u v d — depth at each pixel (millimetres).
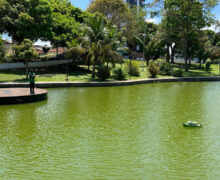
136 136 8922
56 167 6426
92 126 10109
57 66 34156
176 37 43375
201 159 7000
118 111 12898
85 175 6008
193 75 35000
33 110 12945
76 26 32938
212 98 17453
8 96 14438
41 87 21391
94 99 16344
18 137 8703
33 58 23156
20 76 24875
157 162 6773
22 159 6895
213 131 9633
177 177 5934
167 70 34344
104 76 25516
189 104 15086
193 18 38406
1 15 28828
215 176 5996
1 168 6348
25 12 29297
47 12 30031
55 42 33125
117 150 7594
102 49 24906
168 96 18141
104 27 25828
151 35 51969
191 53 46156
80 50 25688
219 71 42156
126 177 5914
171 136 8969
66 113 12336
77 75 28219
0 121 10789
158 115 12141
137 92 20000
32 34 29203
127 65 31359
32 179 5801
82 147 7809
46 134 9047
